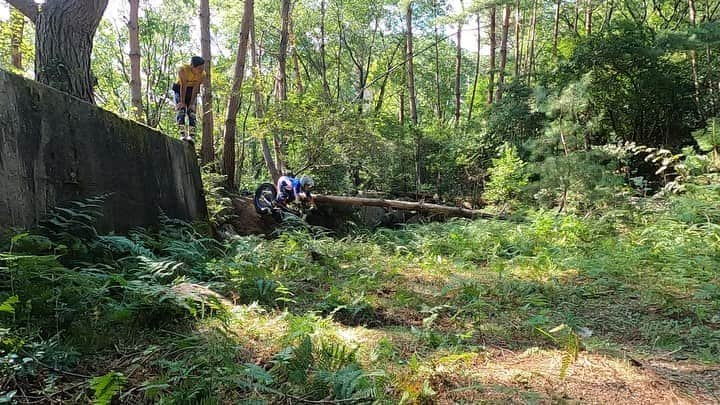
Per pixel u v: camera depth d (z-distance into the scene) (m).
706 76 13.87
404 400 2.44
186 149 7.66
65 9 6.54
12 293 3.21
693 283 4.95
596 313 4.43
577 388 2.70
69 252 4.34
